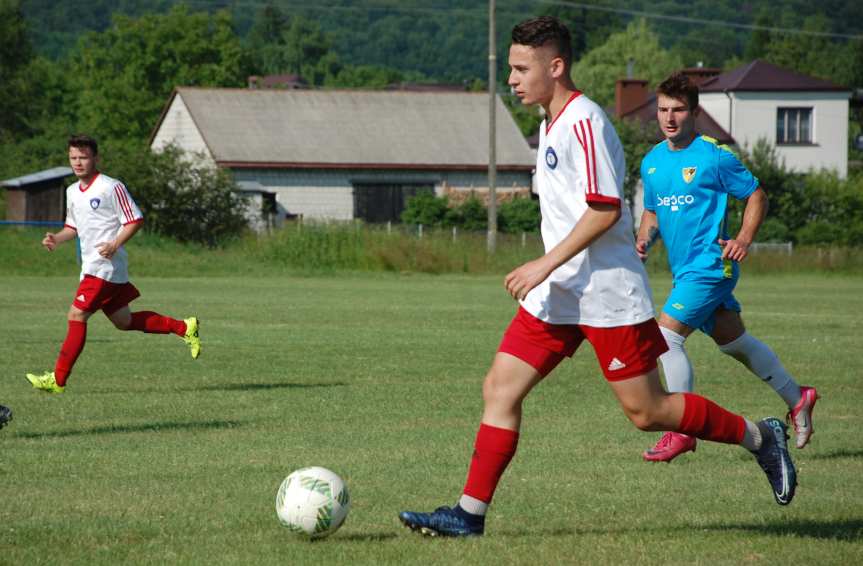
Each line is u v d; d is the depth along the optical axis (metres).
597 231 12.91
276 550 13.27
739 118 153.38
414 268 94.00
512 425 13.91
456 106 157.25
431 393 28.03
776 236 121.88
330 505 13.64
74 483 17.23
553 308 13.55
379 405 26.05
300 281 81.31
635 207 140.00
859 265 102.31
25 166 154.38
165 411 24.84
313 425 23.17
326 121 150.25
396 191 147.25
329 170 144.38
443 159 148.00
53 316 49.94
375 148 147.38
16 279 77.50
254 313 52.72
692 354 39.28
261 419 23.86
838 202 129.12
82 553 13.10
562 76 13.46
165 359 35.19
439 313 53.91
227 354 36.62
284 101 152.12
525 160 150.50
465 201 138.38
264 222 122.50
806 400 19.55
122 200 26.67
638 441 21.67
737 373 33.66
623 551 13.24
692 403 13.95
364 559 12.84
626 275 13.42
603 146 13.04
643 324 13.52
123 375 31.23
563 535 14.19
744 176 19.70
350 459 19.45
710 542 13.71
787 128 154.38
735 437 14.25
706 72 171.25
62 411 24.61
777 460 14.48
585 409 25.92
